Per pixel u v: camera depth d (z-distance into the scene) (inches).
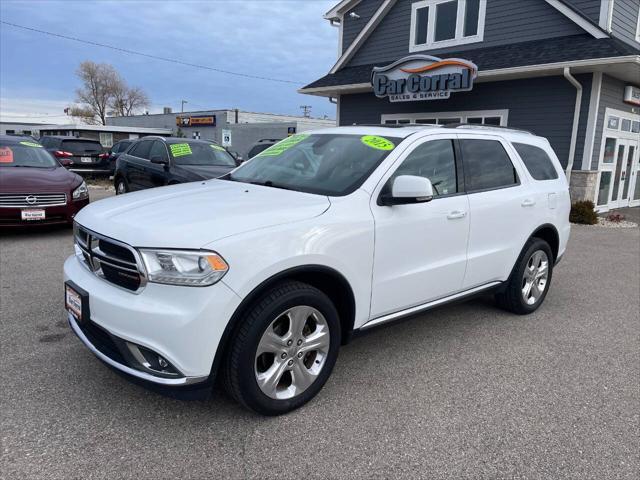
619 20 500.7
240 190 139.8
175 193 137.3
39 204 290.0
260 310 107.1
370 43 671.8
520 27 530.3
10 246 284.2
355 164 142.0
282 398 116.6
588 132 474.6
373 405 124.6
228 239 103.3
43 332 161.2
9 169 304.2
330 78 682.8
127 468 98.3
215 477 96.7
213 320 100.7
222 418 116.4
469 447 108.9
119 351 107.2
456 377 141.4
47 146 763.4
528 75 495.8
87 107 3184.1
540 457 106.3
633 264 294.4
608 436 114.7
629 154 574.9
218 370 110.3
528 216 183.8
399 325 182.2
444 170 155.6
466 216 156.7
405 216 137.0
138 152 413.1
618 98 514.3
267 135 1551.4
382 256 132.0
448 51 592.7
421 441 110.4
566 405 128.0
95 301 109.6
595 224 455.8
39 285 210.2
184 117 2033.7
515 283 187.0
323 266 117.2
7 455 100.6
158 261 101.7
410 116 615.5
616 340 173.0
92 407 118.9
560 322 190.1
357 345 162.7
